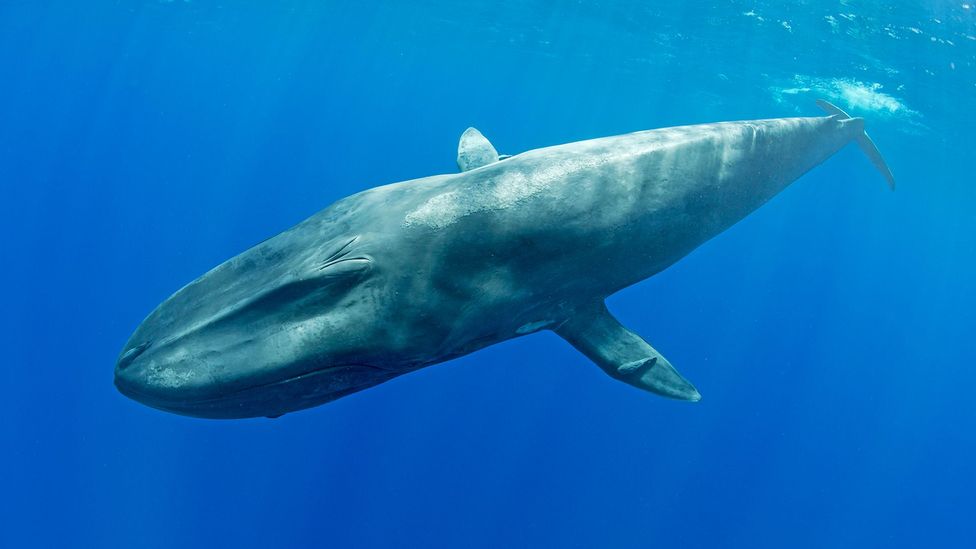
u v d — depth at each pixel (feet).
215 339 20.34
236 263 22.75
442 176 23.82
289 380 20.21
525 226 22.13
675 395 26.78
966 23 60.80
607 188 23.85
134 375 20.31
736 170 28.63
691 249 28.07
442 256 21.30
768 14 74.18
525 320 24.23
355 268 20.45
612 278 25.41
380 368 21.63
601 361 27.07
